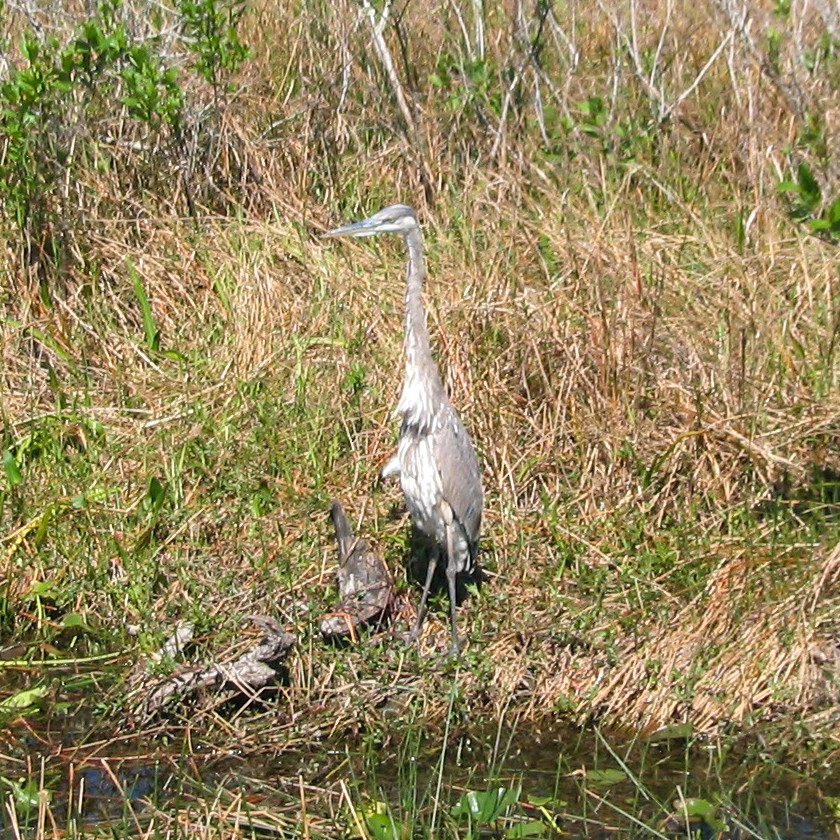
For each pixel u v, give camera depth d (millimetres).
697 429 11422
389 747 8961
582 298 12344
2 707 9148
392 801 8312
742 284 12695
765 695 9273
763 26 16375
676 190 14961
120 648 9820
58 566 10484
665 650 9570
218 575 10344
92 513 10789
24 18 15367
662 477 11227
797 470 11141
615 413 11484
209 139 14508
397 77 15234
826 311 12391
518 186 14227
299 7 16219
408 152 14852
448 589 10500
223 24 14797
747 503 10867
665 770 8766
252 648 9516
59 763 8617
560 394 11641
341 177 14703
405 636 9953
